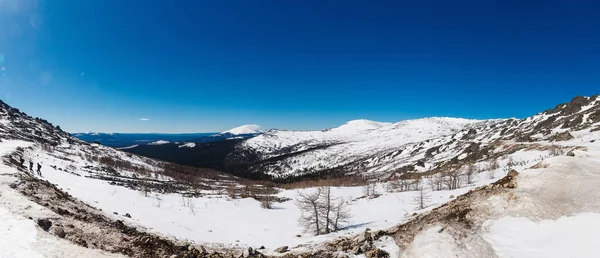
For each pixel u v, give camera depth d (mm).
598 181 22438
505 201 23453
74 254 15539
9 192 24062
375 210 54312
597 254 15031
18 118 133375
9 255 13906
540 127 151750
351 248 23406
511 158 87062
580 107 145000
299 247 29609
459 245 18734
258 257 24484
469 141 180125
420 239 20422
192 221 45000
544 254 16469
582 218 18594
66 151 96812
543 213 20562
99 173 75000
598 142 74875
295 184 115125
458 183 66750
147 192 58625
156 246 23266
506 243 18656
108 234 23266
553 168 25859
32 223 17766
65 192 38125
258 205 64375
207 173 149250
